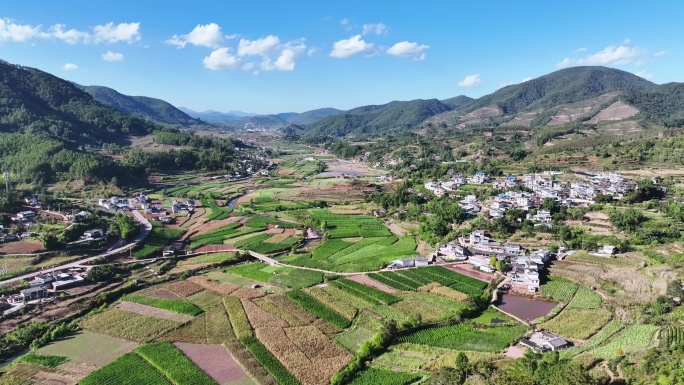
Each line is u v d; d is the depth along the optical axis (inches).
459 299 4554.6
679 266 4694.9
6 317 4313.5
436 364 3321.9
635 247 5457.7
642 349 3230.8
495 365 3191.4
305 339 3782.0
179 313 4360.2
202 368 3378.4
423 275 5246.1
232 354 3565.5
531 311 4293.8
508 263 5413.4
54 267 5600.4
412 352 3555.6
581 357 3250.5
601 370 2977.4
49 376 3307.1
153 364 3430.1
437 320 4079.7
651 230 5644.7
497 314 4244.6
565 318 4067.4
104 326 4101.9
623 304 4247.0
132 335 3922.2
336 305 4461.1
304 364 3400.6
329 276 5305.1
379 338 3627.0
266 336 3836.1
